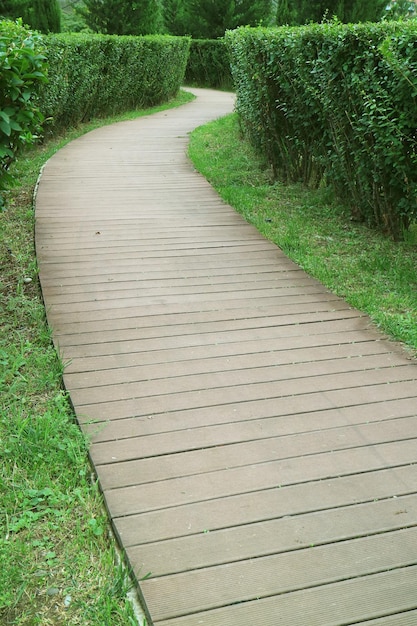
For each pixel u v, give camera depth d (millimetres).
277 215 7602
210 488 3045
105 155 11180
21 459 3201
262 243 6707
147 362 4215
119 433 3461
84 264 5957
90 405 3717
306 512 2906
